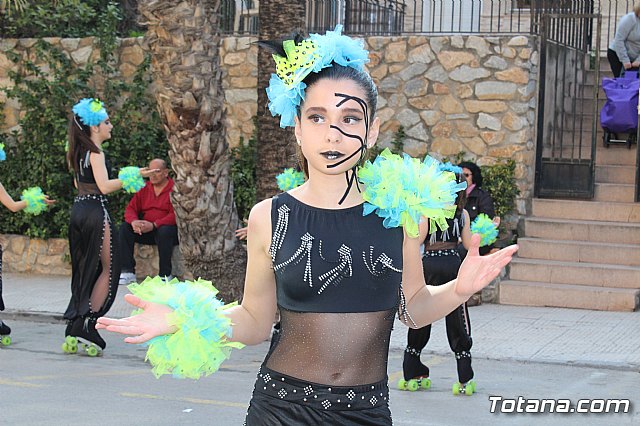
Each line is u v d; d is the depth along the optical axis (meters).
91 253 9.32
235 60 14.12
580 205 12.91
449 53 12.99
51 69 14.51
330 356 3.35
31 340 10.35
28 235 14.43
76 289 9.42
